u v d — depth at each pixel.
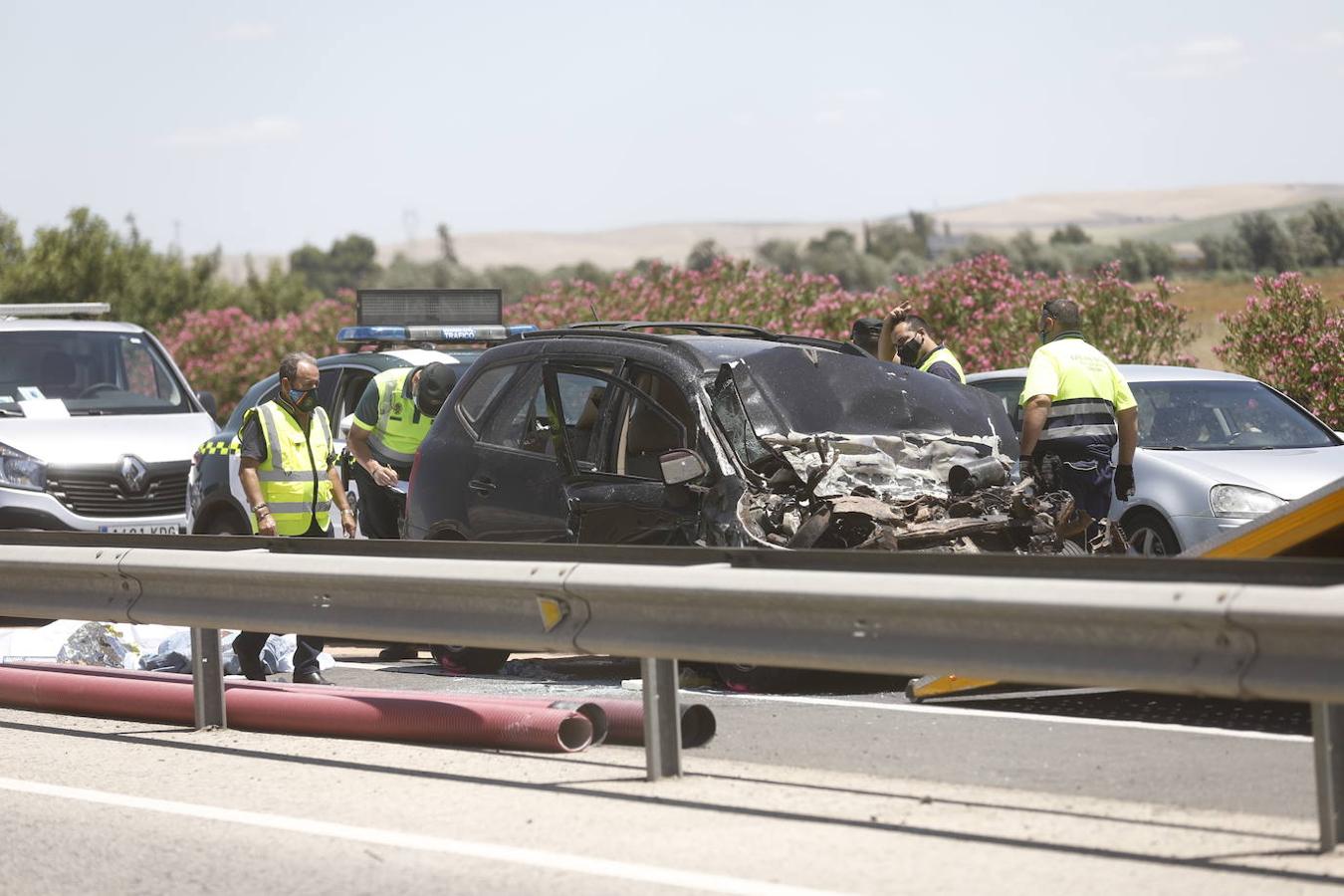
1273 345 43.00
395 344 38.59
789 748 18.38
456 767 18.00
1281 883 12.85
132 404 38.50
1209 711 19.53
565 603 17.45
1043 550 23.31
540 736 18.45
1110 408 26.53
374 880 13.81
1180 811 15.17
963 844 14.32
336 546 19.72
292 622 19.56
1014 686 20.56
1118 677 14.19
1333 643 13.13
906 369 26.03
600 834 14.95
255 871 14.20
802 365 24.75
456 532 26.44
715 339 25.53
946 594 14.89
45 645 26.25
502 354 26.78
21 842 15.34
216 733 20.47
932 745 18.19
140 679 21.73
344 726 19.69
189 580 20.28
